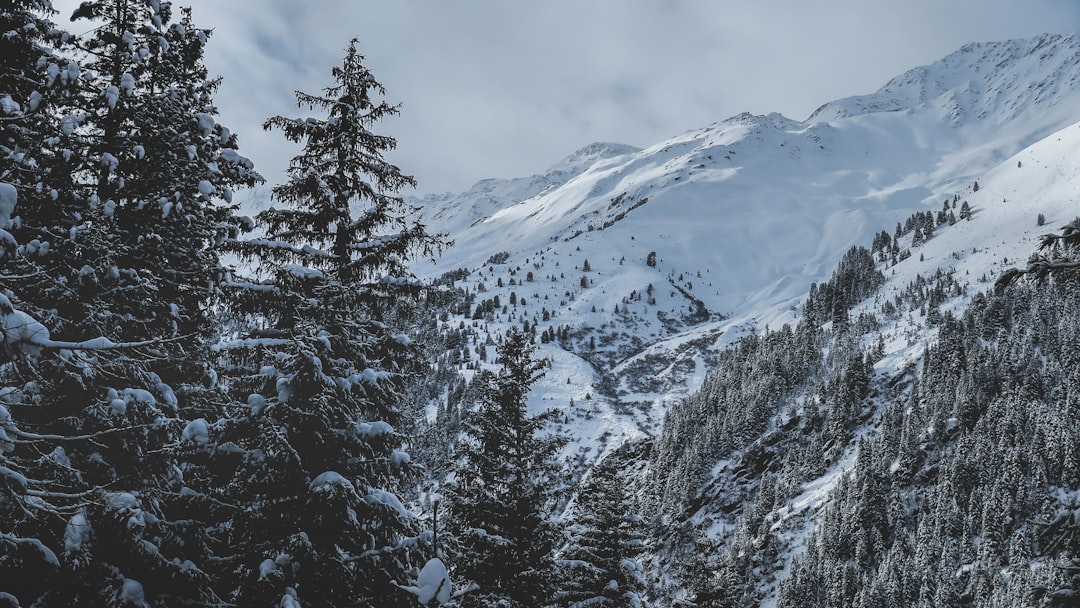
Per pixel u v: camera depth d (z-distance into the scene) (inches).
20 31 471.2
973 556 3809.1
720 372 7593.5
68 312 488.1
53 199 478.6
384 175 592.4
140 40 554.3
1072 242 395.2
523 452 754.8
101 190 531.8
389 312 601.9
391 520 522.3
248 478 495.5
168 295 566.6
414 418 607.8
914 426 4909.0
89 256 503.2
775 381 6599.4
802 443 5762.8
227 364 546.0
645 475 6545.3
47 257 481.1
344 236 569.3
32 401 450.3
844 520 4399.6
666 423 6934.1
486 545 687.7
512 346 776.9
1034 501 3779.5
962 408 4785.9
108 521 429.4
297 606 445.4
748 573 4655.5
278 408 506.3
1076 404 4328.3
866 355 6456.7
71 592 420.8
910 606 3789.4
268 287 542.9
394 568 508.1
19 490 302.8
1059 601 420.5
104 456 462.9
